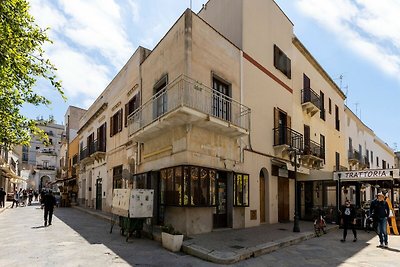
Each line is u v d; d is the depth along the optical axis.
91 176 26.11
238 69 14.53
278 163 16.12
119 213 11.48
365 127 36.19
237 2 15.62
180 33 12.58
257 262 8.02
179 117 11.26
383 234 10.77
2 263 7.47
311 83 21.98
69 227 14.12
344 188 24.25
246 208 13.73
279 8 18.66
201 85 12.11
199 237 10.54
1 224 15.18
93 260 7.84
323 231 13.17
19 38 7.99
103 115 23.11
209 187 11.93
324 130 23.53
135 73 17.25
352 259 8.46
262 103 15.87
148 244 10.12
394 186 19.12
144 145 15.00
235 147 13.77
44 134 10.03
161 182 12.81
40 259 7.88
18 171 50.97
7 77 8.33
